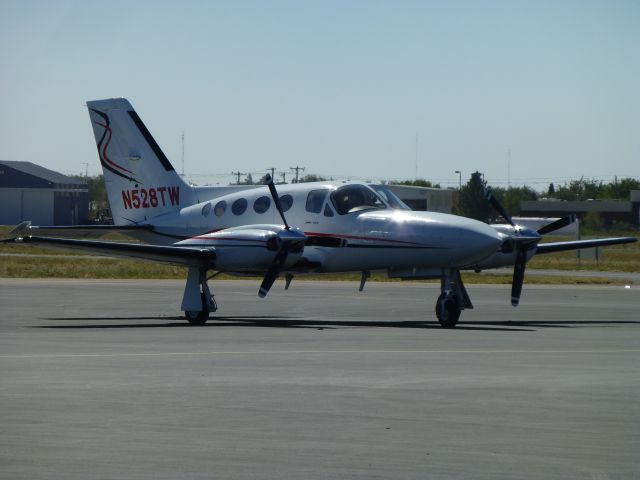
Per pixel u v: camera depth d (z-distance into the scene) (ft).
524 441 91.91
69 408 106.52
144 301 292.81
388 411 105.81
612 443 91.25
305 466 82.74
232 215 246.88
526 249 224.94
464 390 119.24
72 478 78.64
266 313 255.70
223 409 106.63
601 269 601.21
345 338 183.21
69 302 286.25
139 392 116.98
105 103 271.28
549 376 131.03
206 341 176.55
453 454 86.94
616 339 183.62
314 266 228.63
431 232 213.87
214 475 79.82
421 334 192.75
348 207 227.61
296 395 115.55
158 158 265.34
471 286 412.16
